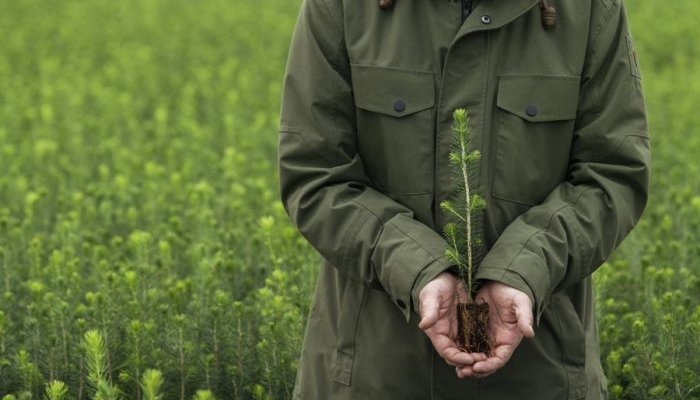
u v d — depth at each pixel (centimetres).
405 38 281
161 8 1956
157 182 739
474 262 269
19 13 1816
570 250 270
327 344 296
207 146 931
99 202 716
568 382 286
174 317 430
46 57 1454
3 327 430
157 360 422
